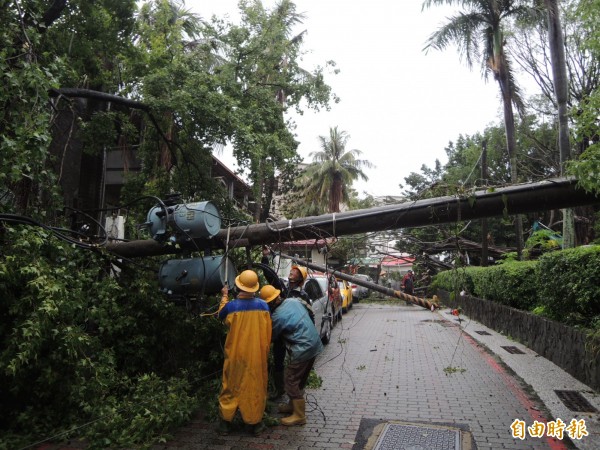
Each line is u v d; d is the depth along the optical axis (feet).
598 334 20.71
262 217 59.67
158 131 27.81
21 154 15.87
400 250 30.32
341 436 16.29
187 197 29.17
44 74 17.66
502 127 76.69
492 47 54.24
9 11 18.40
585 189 15.83
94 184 37.96
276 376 20.86
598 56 18.37
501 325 39.99
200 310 19.27
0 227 16.62
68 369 16.61
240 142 26.58
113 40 29.07
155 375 19.71
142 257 21.86
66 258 18.31
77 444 15.52
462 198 17.93
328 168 102.68
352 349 33.83
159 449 15.17
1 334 15.30
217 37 35.06
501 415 18.47
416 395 21.42
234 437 16.21
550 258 27.20
